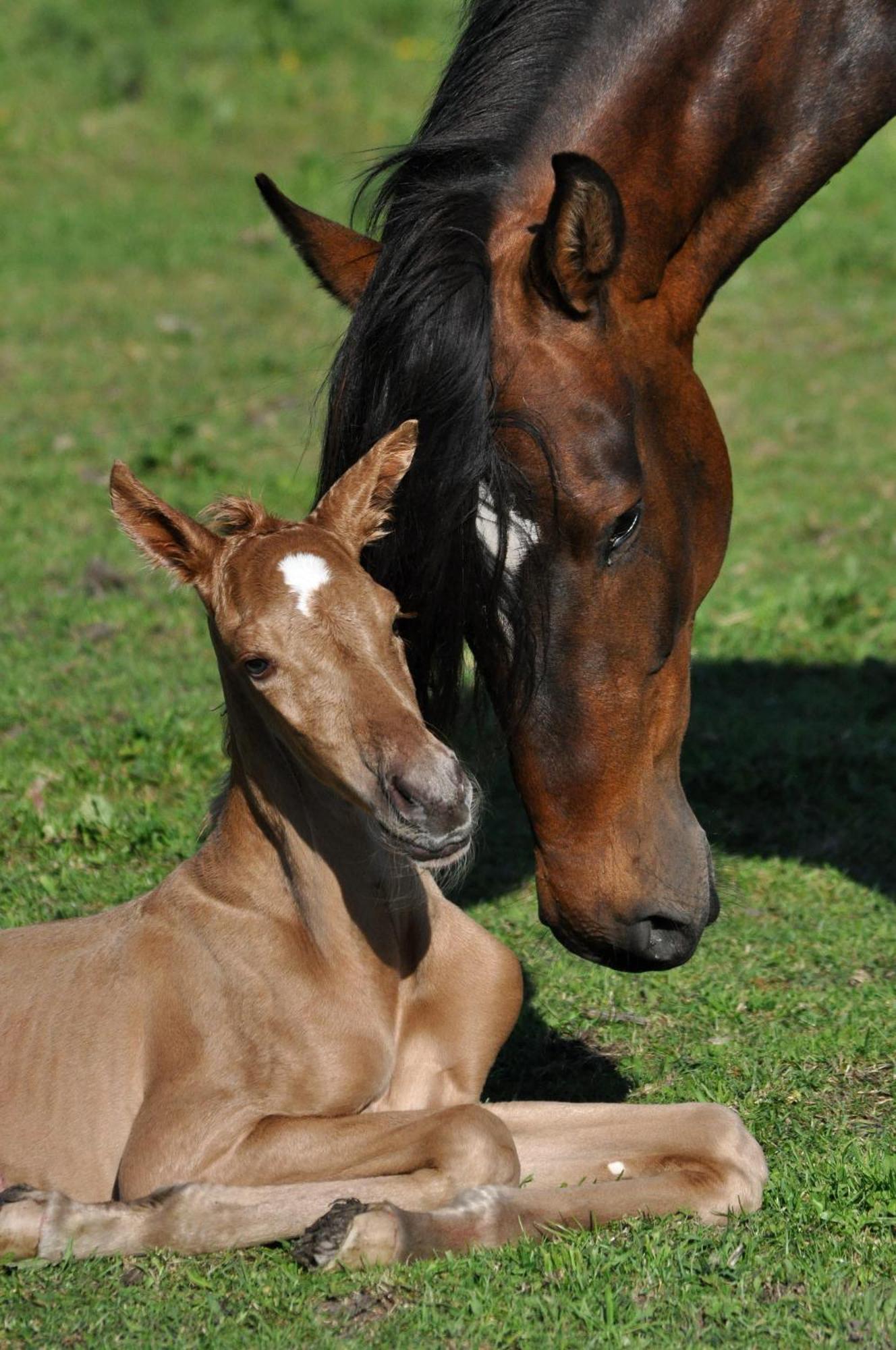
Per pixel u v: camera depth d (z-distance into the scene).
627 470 6.80
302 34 35.78
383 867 6.96
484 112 7.75
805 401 22.42
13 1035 7.32
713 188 8.09
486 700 7.37
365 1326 5.93
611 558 6.87
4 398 21.58
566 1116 7.17
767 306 26.52
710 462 7.73
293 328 24.64
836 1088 8.02
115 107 33.09
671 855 7.03
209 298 25.84
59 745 12.29
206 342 23.95
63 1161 7.12
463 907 10.48
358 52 35.59
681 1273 6.11
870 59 8.62
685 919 6.98
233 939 6.98
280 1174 6.60
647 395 7.31
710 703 13.98
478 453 6.47
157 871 10.55
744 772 12.40
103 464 19.31
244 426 20.72
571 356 6.82
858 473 19.77
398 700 6.18
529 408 6.71
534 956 9.70
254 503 6.93
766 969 9.52
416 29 36.53
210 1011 6.94
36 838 10.98
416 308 6.62
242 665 6.40
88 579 16.03
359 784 6.13
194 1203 6.44
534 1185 6.93
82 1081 7.13
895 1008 8.84
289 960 6.89
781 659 15.04
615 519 6.76
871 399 22.52
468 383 6.50
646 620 7.02
